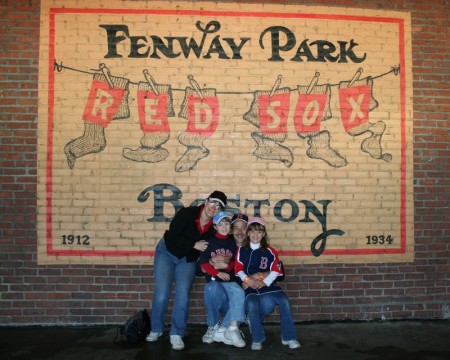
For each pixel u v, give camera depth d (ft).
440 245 18.60
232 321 15.58
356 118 18.47
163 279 15.75
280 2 18.34
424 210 18.57
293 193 18.15
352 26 18.60
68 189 17.67
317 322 18.02
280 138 18.19
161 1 18.07
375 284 18.31
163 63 18.03
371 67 18.60
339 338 16.42
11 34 17.75
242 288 15.83
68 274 17.58
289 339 15.49
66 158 17.70
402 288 18.42
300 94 18.33
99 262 17.63
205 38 18.13
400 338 16.43
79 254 17.61
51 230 17.58
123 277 17.65
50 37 17.84
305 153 18.25
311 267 18.12
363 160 18.43
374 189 18.42
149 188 17.81
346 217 18.30
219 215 15.71
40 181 17.61
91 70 17.89
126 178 17.80
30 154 17.63
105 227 17.69
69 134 17.74
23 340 16.11
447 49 18.89
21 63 17.74
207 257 15.92
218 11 18.19
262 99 18.20
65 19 17.89
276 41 18.30
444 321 18.25
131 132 17.87
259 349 15.33
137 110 17.92
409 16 18.80
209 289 15.70
